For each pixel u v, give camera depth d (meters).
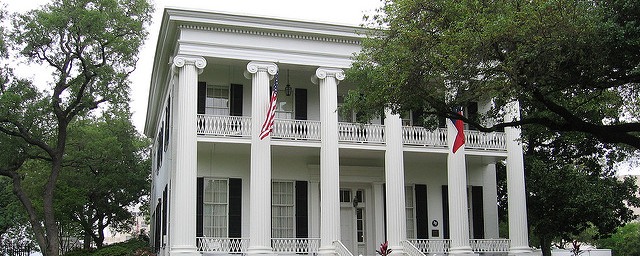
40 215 37.66
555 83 16.42
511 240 25.83
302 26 23.91
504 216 32.22
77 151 35.44
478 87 16.94
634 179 29.17
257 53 23.62
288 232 25.08
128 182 43.19
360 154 25.55
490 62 16.92
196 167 22.72
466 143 25.86
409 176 27.17
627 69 16.00
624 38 14.64
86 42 26.81
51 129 30.42
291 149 24.56
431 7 17.08
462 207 25.06
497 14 15.78
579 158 29.50
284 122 24.09
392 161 24.52
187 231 21.94
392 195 24.36
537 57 15.24
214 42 23.19
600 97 20.38
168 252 23.48
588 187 27.11
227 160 24.80
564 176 27.84
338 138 24.25
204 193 24.28
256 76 23.52
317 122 24.52
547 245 29.53
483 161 27.66
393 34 18.00
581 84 16.38
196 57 22.95
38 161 38.69
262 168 22.97
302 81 25.92
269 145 23.28
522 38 15.40
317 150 24.84
